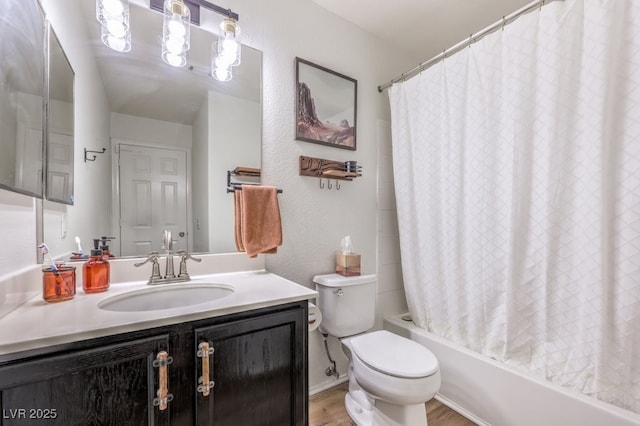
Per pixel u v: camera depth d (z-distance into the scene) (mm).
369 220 2018
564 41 1170
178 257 1301
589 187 1111
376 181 2057
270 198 1436
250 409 946
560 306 1211
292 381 1047
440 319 1717
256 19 1539
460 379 1535
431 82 1728
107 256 1127
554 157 1203
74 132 1104
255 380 959
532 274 1293
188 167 1354
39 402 644
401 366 1191
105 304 949
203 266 1364
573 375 1174
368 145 2012
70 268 946
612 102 1071
